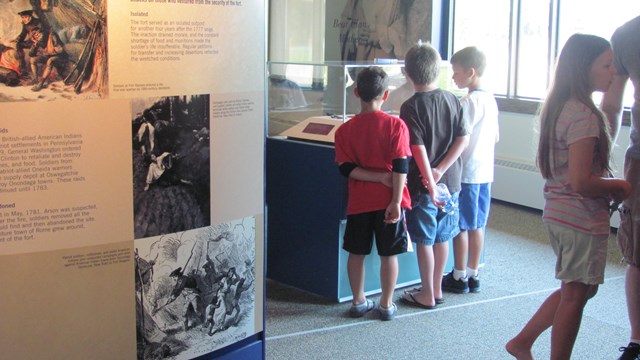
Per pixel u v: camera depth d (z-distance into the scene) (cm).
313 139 362
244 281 239
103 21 191
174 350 222
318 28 686
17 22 178
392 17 631
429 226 338
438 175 331
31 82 183
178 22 205
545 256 445
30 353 195
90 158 195
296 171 368
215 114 219
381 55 645
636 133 277
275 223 385
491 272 412
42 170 188
